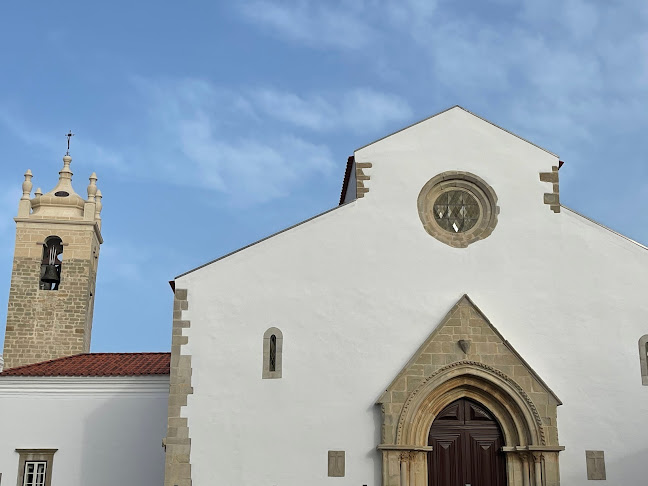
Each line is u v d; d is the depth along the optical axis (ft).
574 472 86.89
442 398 89.30
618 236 93.66
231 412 87.56
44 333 141.59
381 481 85.61
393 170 95.40
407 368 87.86
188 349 89.20
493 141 96.68
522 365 88.28
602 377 89.71
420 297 91.50
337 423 87.40
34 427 102.01
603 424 88.33
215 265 91.66
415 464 86.33
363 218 93.71
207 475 85.87
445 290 91.81
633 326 91.25
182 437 86.79
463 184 95.55
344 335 90.02
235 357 89.10
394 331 90.33
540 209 94.58
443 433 88.74
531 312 91.45
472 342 88.84
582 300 91.86
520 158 96.17
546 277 92.48
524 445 86.84
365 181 94.89
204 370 88.63
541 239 93.66
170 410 87.40
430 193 95.09
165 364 108.99
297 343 89.66
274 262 91.91
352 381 88.63
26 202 147.74
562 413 88.48
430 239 93.30
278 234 92.73
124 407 102.78
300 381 88.53
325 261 92.17
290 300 90.89
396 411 86.69
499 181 95.40
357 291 91.40
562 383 89.40
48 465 100.89
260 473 85.97
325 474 85.97
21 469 100.73
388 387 87.25
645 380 89.76
